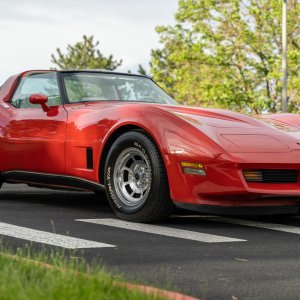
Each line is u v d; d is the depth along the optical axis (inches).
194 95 1530.5
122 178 281.6
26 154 327.3
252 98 1413.6
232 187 255.1
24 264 154.6
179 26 1451.8
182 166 261.1
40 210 310.0
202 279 168.7
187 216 296.0
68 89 323.3
